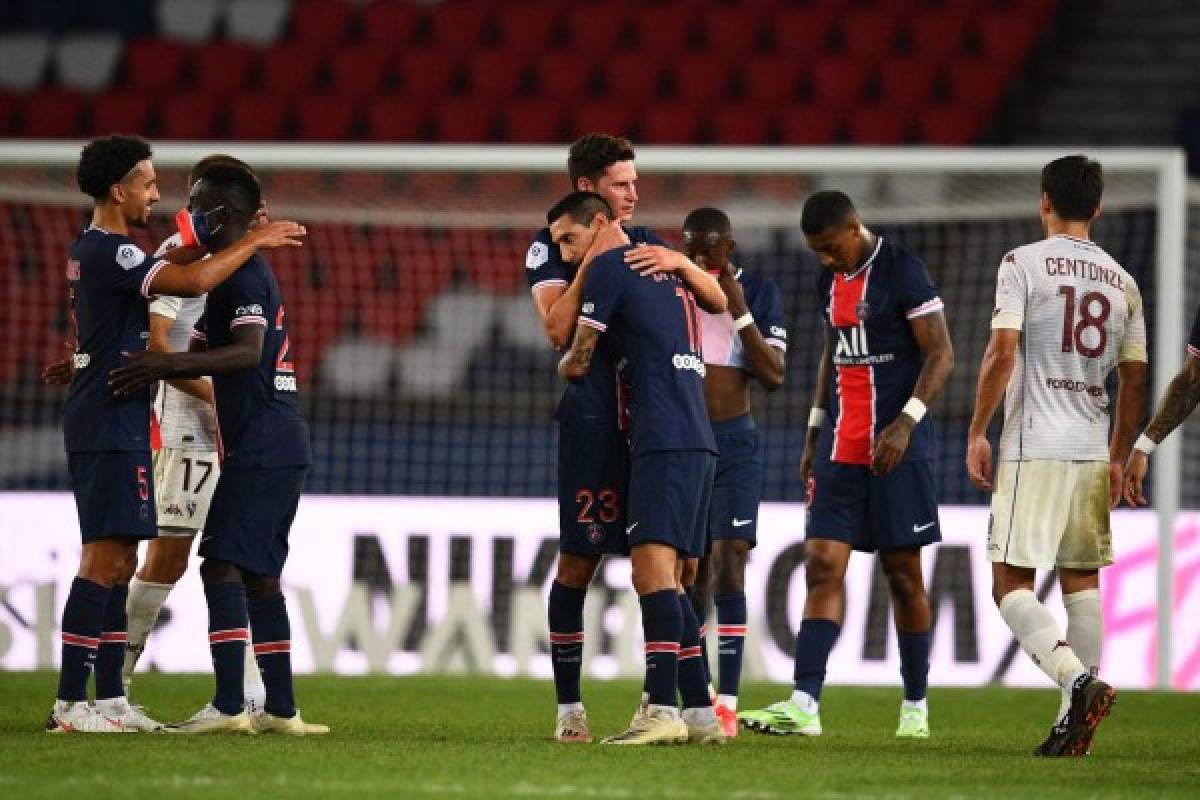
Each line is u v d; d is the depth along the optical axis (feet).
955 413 156.46
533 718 95.55
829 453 87.04
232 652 78.69
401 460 158.30
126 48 230.89
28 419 167.94
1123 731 92.89
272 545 78.69
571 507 77.20
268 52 229.04
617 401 77.20
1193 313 155.33
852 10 222.69
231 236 79.20
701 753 72.13
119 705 80.12
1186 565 132.77
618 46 226.58
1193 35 215.51
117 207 78.43
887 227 169.78
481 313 185.47
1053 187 78.74
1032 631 74.95
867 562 130.41
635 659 130.72
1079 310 76.79
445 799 55.77
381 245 181.47
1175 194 132.05
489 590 133.28
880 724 96.68
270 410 78.59
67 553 132.05
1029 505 76.33
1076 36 218.18
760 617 130.21
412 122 219.20
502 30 228.63
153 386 90.53
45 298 169.17
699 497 75.15
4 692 105.70
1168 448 128.36
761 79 217.56
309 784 59.00
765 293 87.92
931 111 209.87
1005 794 59.47
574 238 76.69
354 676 128.67
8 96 223.30
